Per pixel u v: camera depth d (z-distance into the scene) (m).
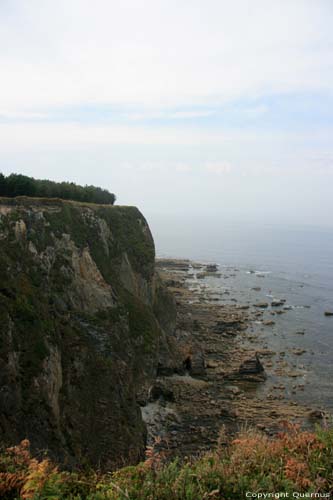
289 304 105.31
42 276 45.12
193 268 164.88
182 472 9.86
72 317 45.16
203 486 9.54
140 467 10.84
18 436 28.70
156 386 51.66
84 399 38.34
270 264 180.88
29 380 32.31
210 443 40.91
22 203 51.62
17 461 11.86
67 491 9.95
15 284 38.78
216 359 64.62
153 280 73.88
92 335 45.22
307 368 62.81
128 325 53.28
